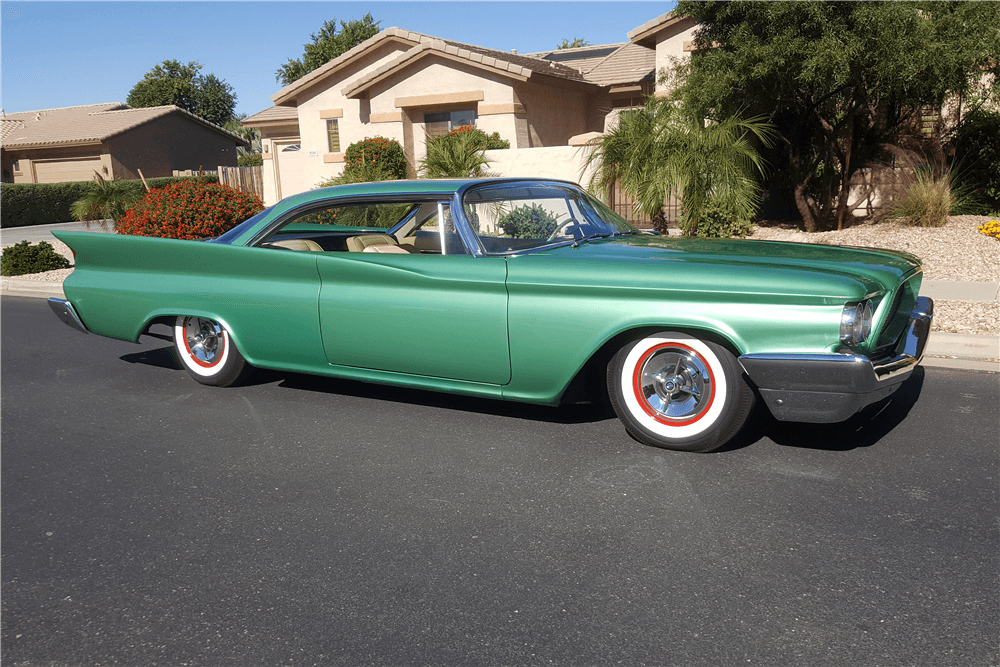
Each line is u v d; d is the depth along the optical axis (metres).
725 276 3.58
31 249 12.69
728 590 2.60
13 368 6.28
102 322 5.48
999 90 11.61
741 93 11.93
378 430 4.38
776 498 3.30
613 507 3.27
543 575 2.74
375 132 19.36
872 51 10.29
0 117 39.91
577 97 20.19
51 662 2.34
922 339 4.02
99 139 32.50
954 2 10.45
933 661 2.20
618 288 3.70
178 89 61.69
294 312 4.63
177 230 10.39
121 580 2.81
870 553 2.82
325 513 3.32
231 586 2.74
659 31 15.71
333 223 4.98
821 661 2.21
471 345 4.10
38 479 3.82
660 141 10.52
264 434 4.38
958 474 3.52
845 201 12.25
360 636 2.42
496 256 4.14
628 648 2.31
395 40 19.41
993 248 9.82
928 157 12.98
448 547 2.98
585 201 4.95
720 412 3.68
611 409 4.61
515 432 4.26
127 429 4.57
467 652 2.32
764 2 10.92
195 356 5.37
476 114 18.03
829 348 3.38
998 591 2.54
